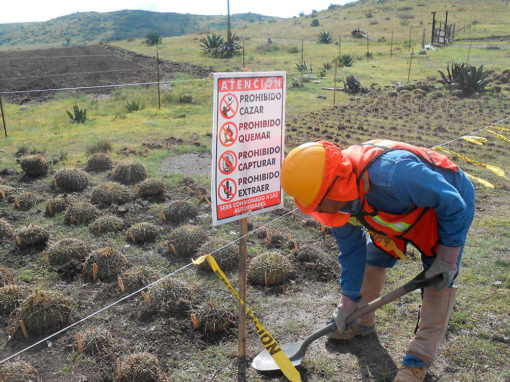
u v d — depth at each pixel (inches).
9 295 169.6
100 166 354.3
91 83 965.2
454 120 553.3
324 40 1915.6
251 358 141.5
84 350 145.3
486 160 381.1
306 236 234.1
